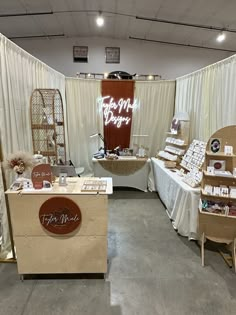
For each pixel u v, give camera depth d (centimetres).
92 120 485
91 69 809
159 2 503
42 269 207
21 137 271
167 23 616
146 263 236
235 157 237
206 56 820
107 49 797
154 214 352
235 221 238
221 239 244
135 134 491
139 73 817
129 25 661
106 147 494
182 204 281
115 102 478
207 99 329
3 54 227
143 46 802
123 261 238
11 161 205
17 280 211
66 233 198
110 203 394
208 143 241
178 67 820
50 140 318
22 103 273
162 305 184
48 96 325
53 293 195
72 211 193
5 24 627
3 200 237
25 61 281
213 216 242
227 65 281
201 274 220
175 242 275
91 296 192
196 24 598
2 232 241
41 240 200
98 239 202
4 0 498
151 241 277
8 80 238
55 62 800
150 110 480
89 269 209
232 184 241
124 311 178
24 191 192
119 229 306
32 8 544
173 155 395
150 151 493
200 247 264
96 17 611
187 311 179
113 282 208
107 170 438
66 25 670
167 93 471
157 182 422
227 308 182
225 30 620
